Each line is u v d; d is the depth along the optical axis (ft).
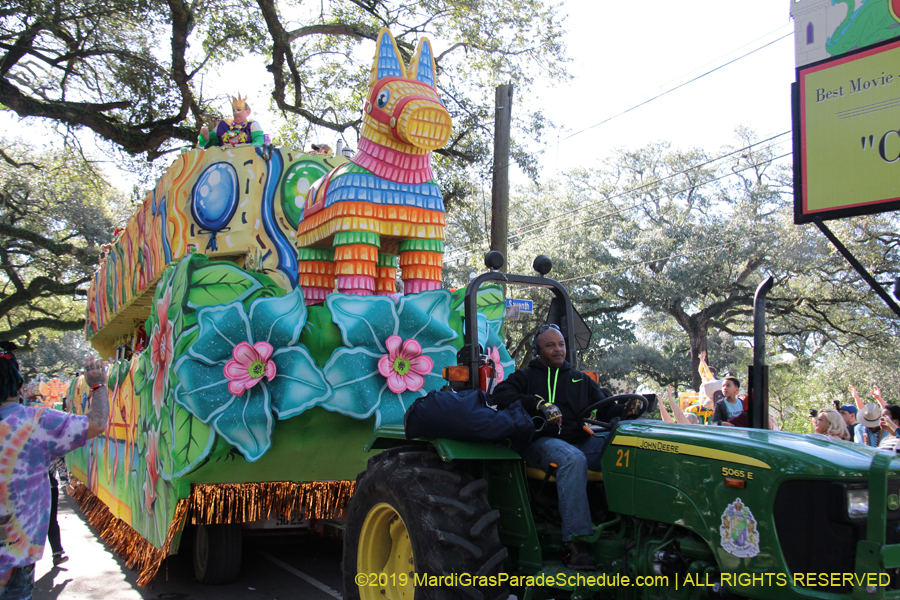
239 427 15.80
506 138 37.93
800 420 75.82
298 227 22.66
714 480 9.52
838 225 68.44
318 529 19.84
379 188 19.74
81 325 87.04
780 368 92.02
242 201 23.95
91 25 57.57
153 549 17.78
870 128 13.33
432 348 18.40
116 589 18.84
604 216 84.89
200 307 15.78
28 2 50.85
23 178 87.35
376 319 17.61
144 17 54.75
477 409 11.92
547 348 12.72
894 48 13.07
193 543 20.26
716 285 85.87
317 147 27.37
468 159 60.49
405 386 17.69
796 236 75.56
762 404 11.69
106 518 25.71
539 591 11.33
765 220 85.76
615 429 11.36
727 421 25.96
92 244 91.86
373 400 17.28
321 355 17.17
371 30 59.16
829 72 13.87
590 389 12.76
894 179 12.95
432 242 20.48
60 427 11.59
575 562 11.09
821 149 13.88
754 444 9.37
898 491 8.91
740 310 91.61
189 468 15.60
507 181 37.76
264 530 20.02
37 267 89.40
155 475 17.61
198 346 15.65
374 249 19.51
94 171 72.08
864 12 13.43
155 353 18.20
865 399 75.87
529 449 12.17
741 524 9.05
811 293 78.43
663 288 86.63
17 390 11.62
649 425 11.21
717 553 9.24
